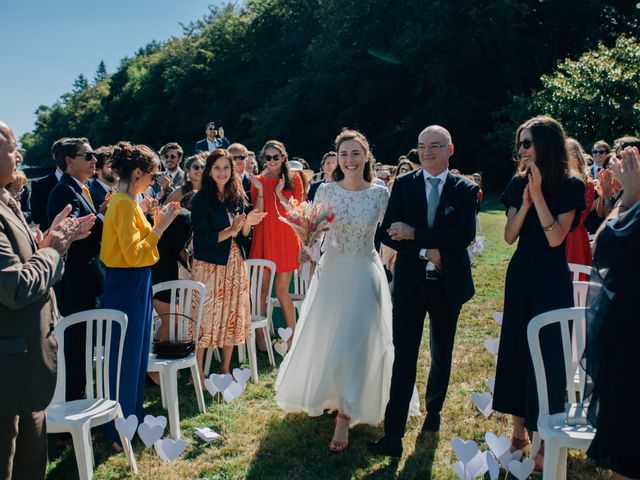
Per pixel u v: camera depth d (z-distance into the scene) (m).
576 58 30.38
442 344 4.12
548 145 3.54
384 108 34.31
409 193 4.02
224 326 5.18
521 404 3.71
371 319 4.23
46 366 2.70
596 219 6.63
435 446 4.04
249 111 42.81
